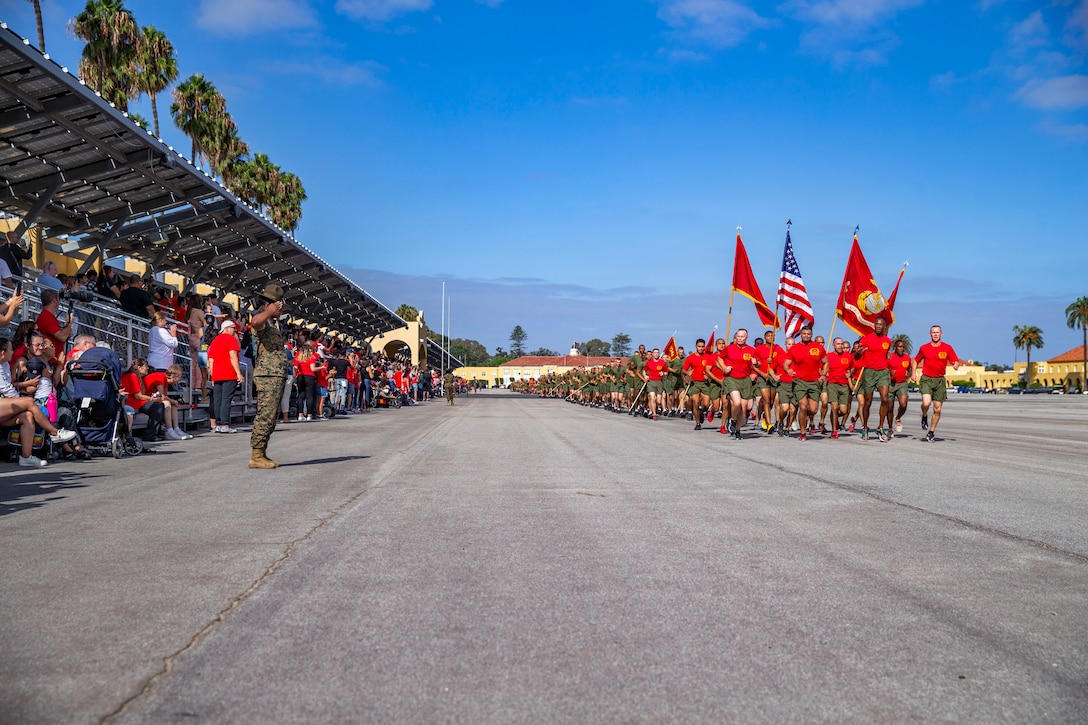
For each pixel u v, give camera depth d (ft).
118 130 46.44
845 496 25.63
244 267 88.17
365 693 9.81
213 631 12.00
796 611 13.21
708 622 12.62
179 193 58.13
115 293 54.85
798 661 10.98
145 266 83.82
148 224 63.62
